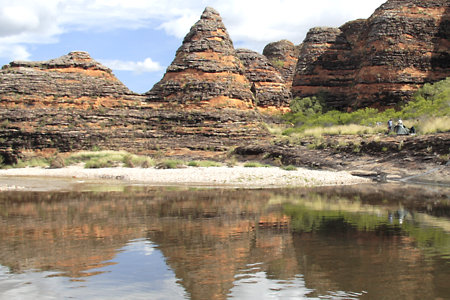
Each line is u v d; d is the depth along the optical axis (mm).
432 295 7188
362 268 8570
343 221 13406
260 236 11383
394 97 57406
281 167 35156
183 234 11711
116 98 52125
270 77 68188
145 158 41906
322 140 38312
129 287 7758
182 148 48906
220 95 52406
